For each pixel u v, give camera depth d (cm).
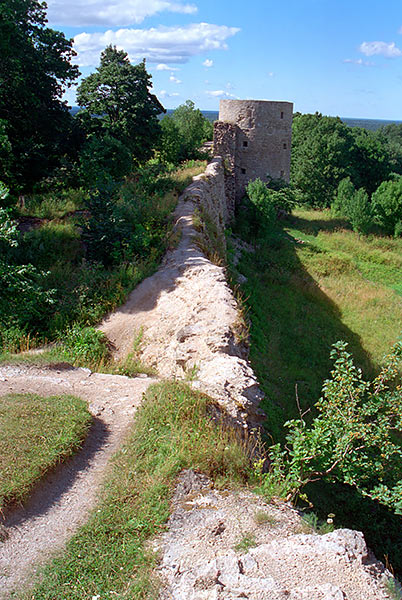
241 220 2992
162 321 1059
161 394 676
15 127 2270
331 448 646
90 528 467
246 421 694
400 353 725
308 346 1661
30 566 429
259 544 439
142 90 2800
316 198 4772
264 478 565
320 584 385
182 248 1377
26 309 1081
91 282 1244
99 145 2139
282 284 2272
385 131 13925
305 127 5425
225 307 978
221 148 3375
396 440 1103
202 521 467
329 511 859
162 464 543
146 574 412
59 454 555
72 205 1878
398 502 619
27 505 493
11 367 842
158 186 2008
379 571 423
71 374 842
